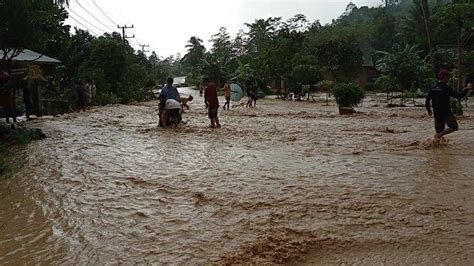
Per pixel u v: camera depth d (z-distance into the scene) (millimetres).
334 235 4965
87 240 5082
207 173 8281
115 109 26688
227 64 74188
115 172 8516
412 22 61875
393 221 5352
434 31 35406
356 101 22297
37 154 10766
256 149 11117
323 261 4426
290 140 12688
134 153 10711
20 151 11281
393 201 6125
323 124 17375
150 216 5844
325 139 12812
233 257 4465
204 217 5746
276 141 12539
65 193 7082
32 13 13031
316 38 63312
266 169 8516
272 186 7152
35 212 6168
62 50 33094
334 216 5590
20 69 21594
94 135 14273
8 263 4559
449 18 21922
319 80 37688
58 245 4969
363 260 4391
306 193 6660
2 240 5180
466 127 15055
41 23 13906
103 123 18172
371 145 11391
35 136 13352
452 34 24328
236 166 8906
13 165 9406
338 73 45531
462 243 4664
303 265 4367
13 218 5953
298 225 5309
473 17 21359
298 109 26594
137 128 16188
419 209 5738
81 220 5766
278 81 41844
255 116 21484
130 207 6254
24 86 19719
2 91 17000
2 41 13125
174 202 6453
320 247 4707
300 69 36938
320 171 8203
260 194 6684
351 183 7199
